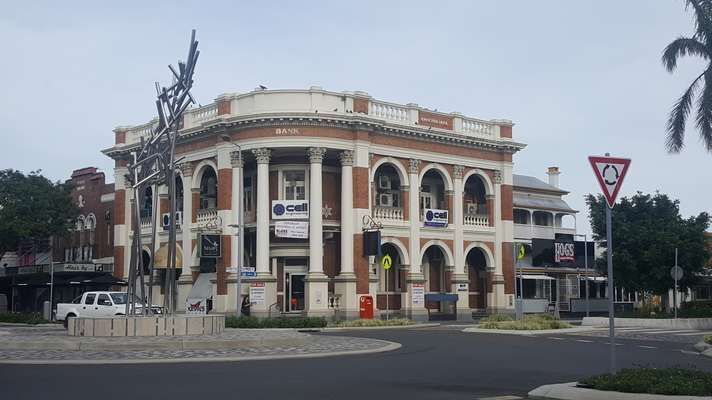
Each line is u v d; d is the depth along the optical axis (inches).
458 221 1930.4
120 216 2087.8
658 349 936.3
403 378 585.3
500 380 577.6
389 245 1894.7
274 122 1667.1
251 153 1718.8
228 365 687.7
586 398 462.6
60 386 526.6
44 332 1130.7
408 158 1847.9
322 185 1768.0
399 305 1887.3
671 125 1155.3
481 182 2050.9
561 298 2267.5
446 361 737.0
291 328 1395.2
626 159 501.0
